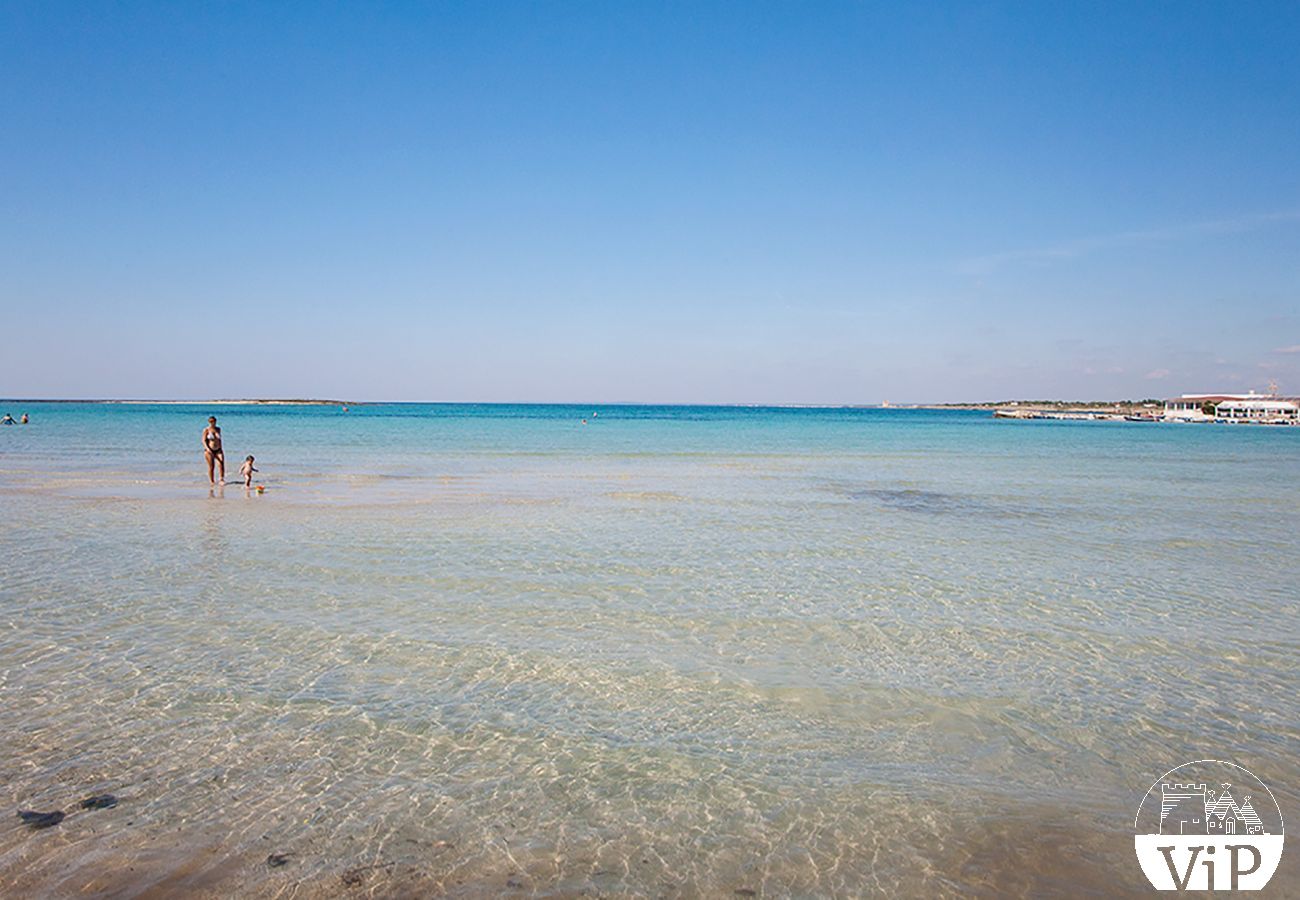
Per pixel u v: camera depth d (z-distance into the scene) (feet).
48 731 22.85
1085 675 28.78
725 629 33.50
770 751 22.56
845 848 18.15
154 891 16.20
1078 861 17.83
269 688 26.17
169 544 50.21
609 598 38.17
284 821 18.74
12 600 36.35
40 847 17.51
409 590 39.06
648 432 260.01
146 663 28.27
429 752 22.11
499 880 16.81
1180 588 42.04
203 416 357.61
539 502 73.56
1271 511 72.02
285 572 42.65
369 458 128.47
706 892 16.56
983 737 23.65
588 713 24.77
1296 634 33.94
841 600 38.58
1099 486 93.91
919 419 520.83
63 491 77.30
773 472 110.32
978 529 60.70
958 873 17.34
